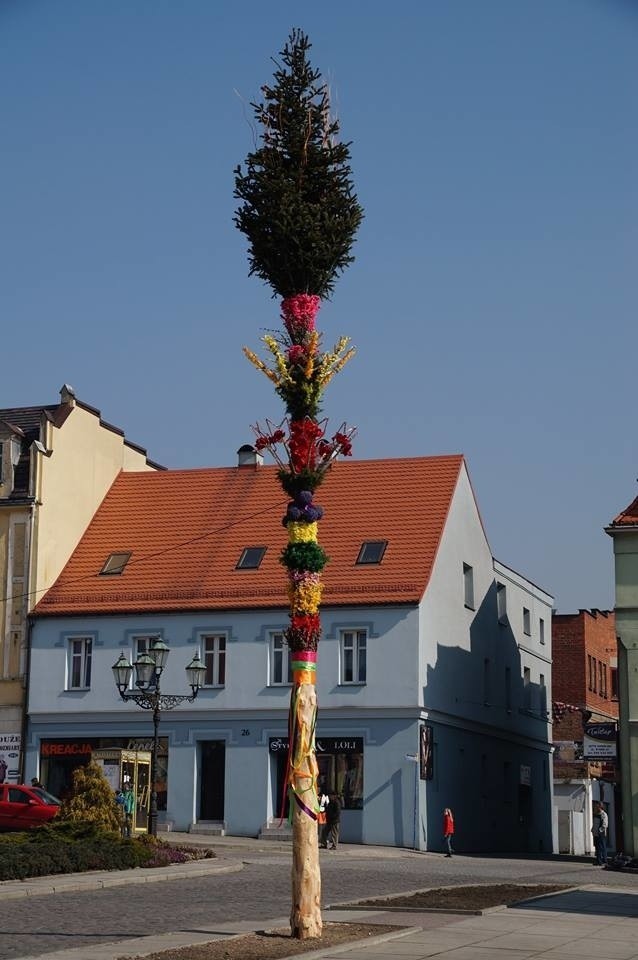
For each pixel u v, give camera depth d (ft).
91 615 168.55
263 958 50.49
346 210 63.46
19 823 128.26
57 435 176.45
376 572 163.63
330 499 176.24
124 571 173.37
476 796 178.60
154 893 82.53
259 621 163.63
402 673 158.20
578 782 226.58
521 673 208.33
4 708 168.76
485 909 69.46
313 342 62.85
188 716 163.32
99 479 185.26
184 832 160.56
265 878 97.04
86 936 58.70
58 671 168.04
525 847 202.49
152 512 181.98
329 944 55.31
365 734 158.30
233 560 171.12
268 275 63.46
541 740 216.13
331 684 160.15
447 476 177.17
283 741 160.04
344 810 157.48
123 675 118.52
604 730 149.18
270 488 181.06
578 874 117.29
